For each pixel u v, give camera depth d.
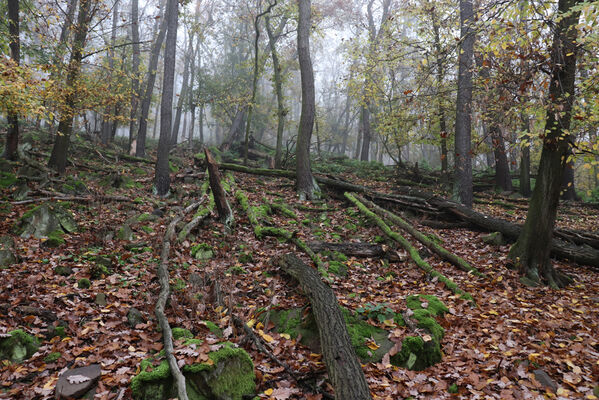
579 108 5.79
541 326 5.06
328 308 4.35
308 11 13.90
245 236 8.62
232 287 5.45
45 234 7.13
